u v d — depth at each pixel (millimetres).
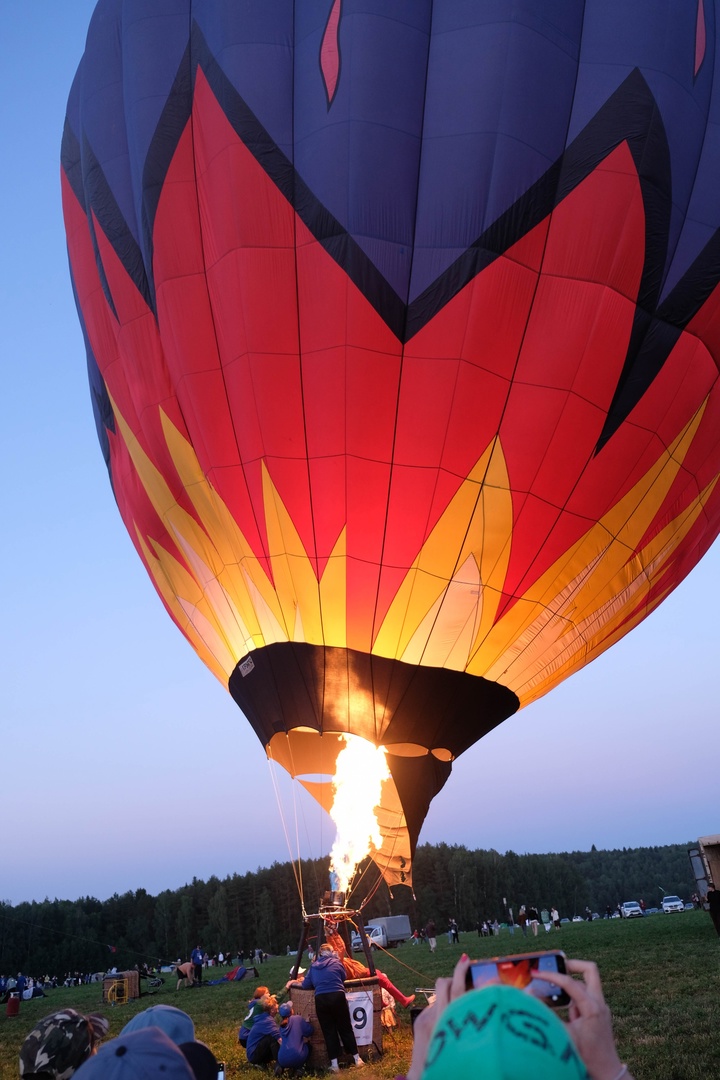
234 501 10844
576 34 10180
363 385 9922
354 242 9797
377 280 9789
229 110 10305
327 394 10031
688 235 10492
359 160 9812
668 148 10180
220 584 11438
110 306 12070
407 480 10078
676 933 19234
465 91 9859
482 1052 1016
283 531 10461
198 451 11180
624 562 11203
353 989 8250
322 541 10312
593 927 29109
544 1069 999
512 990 1132
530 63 9859
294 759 10844
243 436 10562
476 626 10516
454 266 9797
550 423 10078
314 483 10258
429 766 10383
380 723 10344
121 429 12469
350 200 9820
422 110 9961
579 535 10641
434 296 9812
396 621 10367
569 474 10320
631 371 10297
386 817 10297
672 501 11320
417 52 9969
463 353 9828
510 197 9805
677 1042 7465
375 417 9992
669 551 11875
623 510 10805
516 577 10508
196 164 10789
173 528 11938
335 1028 7906
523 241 9828
